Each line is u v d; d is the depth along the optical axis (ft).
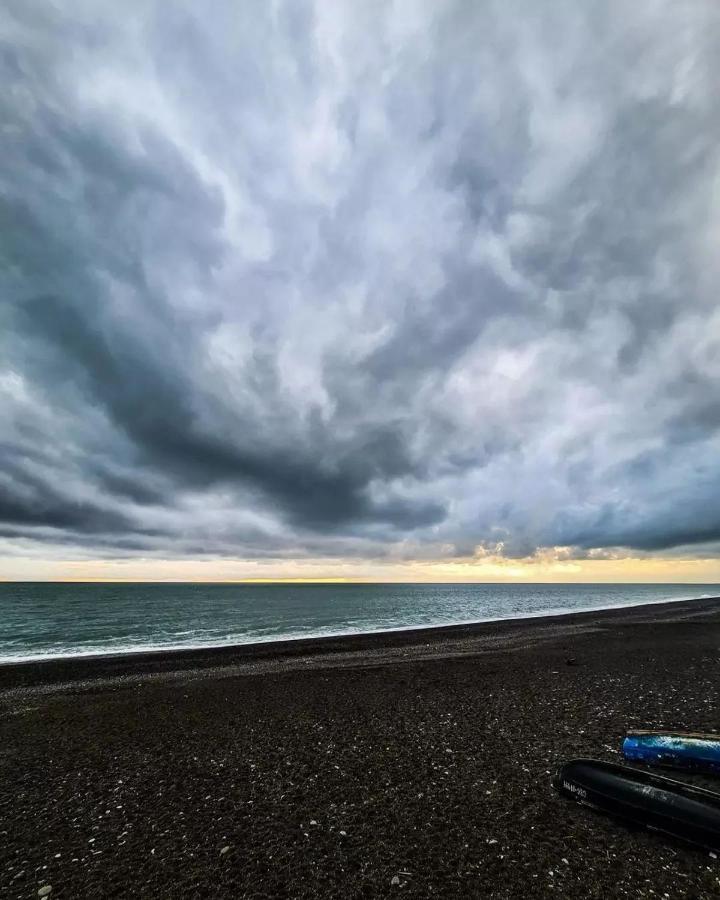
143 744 39.55
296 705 50.60
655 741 30.14
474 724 40.70
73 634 138.82
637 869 19.53
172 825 25.36
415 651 91.86
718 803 21.63
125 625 165.17
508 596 419.54
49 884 20.57
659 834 22.04
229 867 21.26
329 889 19.36
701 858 20.08
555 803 25.67
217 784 30.58
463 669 68.44
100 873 21.24
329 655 89.66
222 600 335.88
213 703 53.06
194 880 20.40
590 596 415.23
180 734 41.91
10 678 72.95
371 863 21.03
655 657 73.15
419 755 33.96
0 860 22.62
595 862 20.16
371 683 60.75
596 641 96.63
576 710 43.52
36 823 26.22
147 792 29.81
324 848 22.47
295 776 31.30
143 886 20.15
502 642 102.58
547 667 67.36
